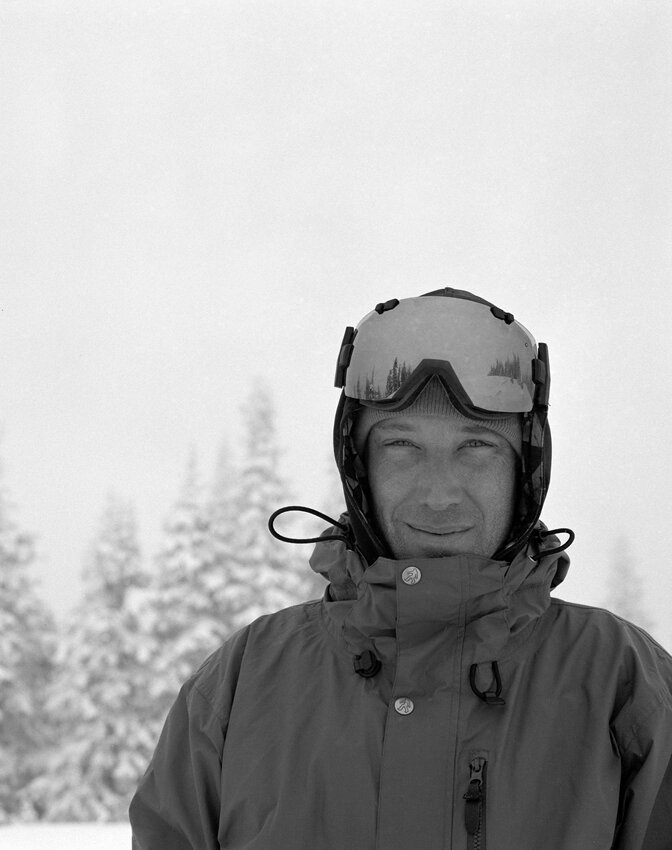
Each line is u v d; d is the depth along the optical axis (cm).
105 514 2608
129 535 2598
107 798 2380
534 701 170
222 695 192
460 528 177
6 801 2478
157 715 2453
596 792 161
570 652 175
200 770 189
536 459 187
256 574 2584
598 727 166
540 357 196
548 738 166
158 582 2595
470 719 167
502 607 173
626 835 162
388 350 185
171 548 2584
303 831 168
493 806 160
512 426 185
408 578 172
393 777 164
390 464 181
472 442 181
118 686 2417
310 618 197
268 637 198
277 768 176
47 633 2712
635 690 168
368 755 169
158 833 196
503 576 172
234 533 2644
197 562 2550
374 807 164
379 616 176
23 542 2694
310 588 2638
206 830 186
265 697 187
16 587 2633
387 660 176
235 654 198
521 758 164
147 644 2455
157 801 196
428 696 169
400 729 167
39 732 2633
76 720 2472
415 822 161
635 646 176
